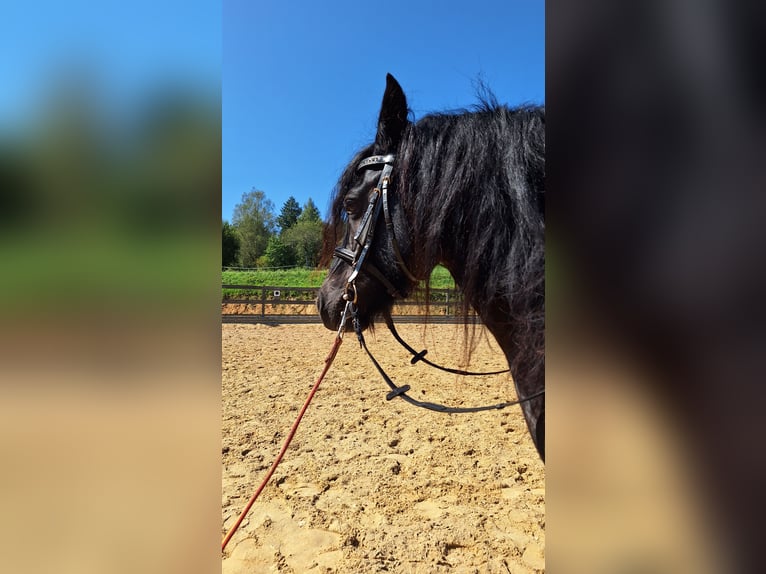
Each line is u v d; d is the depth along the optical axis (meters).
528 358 1.38
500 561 2.33
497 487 3.16
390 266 1.72
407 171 1.64
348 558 2.34
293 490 3.09
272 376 6.45
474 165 1.49
